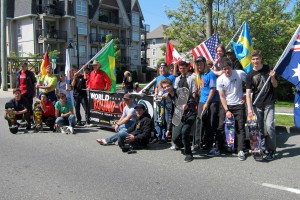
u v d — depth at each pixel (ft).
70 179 17.07
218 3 64.08
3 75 80.43
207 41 30.07
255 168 18.58
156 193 15.06
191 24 65.21
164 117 24.90
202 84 22.45
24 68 32.50
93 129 31.22
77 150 23.18
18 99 30.63
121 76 161.48
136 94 26.66
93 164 19.75
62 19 147.02
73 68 34.01
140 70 191.11
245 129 21.85
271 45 63.21
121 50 180.96
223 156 21.30
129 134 22.91
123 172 18.17
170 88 23.79
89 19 158.10
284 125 29.55
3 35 78.84
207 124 22.29
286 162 19.62
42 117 30.60
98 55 32.09
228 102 20.90
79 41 153.69
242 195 14.70
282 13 69.00
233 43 28.43
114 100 29.48
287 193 14.88
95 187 15.88
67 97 30.09
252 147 20.08
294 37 21.42
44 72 36.60
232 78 20.68
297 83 21.44
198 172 18.04
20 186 16.14
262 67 20.48
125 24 178.81
